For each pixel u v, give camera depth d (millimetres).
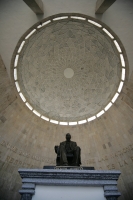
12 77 13891
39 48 15984
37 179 5836
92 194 5594
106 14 12609
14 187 12844
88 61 17375
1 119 13336
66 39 16234
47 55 16922
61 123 17500
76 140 16672
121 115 14461
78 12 12773
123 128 14109
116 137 14570
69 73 18078
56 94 18375
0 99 13125
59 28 14984
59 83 18375
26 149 14734
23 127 15039
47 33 15055
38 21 12898
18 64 14719
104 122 15914
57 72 17984
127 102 13922
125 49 13086
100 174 5906
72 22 14406
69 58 17469
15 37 12984
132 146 13031
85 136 16656
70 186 5773
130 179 12531
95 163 15172
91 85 17859
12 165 13242
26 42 14164
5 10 12477
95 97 17406
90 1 12539
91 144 16109
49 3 12633
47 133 16625
